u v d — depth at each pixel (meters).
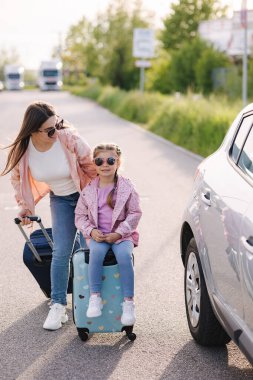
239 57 40.22
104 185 5.14
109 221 5.09
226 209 4.30
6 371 4.66
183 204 10.74
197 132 18.86
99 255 4.94
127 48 58.06
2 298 6.23
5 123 27.12
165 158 16.62
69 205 5.43
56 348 5.07
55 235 5.43
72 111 36.94
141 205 10.67
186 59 45.75
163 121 23.56
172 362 4.79
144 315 5.73
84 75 104.88
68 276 5.50
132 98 31.89
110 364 4.77
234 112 19.12
